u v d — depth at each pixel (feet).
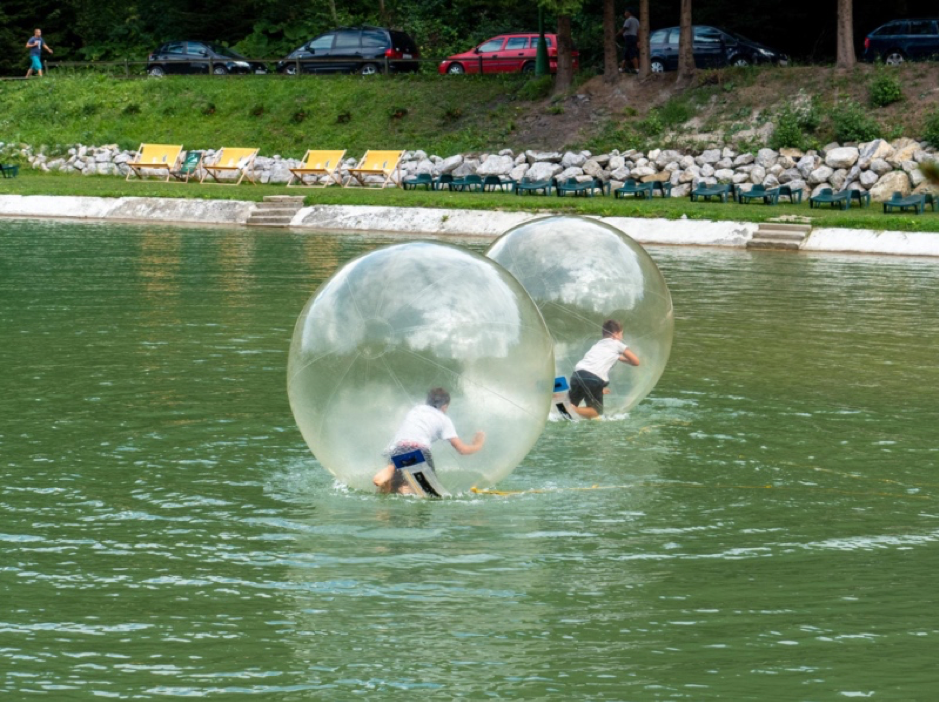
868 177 183.42
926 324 92.27
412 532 45.37
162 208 189.37
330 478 51.98
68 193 199.00
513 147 218.18
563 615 38.11
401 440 46.70
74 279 115.96
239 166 225.76
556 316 61.21
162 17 323.98
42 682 33.45
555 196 195.93
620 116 217.36
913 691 33.09
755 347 82.48
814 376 73.20
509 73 244.22
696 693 32.96
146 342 82.23
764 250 149.69
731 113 208.54
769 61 238.27
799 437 59.47
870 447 57.88
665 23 274.57
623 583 40.81
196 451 56.08
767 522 47.26
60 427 60.08
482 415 46.70
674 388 69.77
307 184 220.64
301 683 33.50
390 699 32.60
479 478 47.70
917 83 202.18
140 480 51.72
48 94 268.41
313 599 39.27
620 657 35.14
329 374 46.80
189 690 33.06
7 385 69.00
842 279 119.85
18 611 38.24
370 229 173.37
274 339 83.82
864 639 36.47
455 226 168.96
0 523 46.32
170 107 256.73
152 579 40.91
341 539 44.62
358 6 332.19
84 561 42.55
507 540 44.70
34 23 319.88
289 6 320.09
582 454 55.98
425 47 311.47
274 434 59.11
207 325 89.25
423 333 46.09
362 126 238.48
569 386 61.36
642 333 61.57
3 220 183.62
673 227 158.92
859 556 43.65
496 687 33.30
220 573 41.45
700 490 51.08
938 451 57.36
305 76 257.14
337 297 47.16
